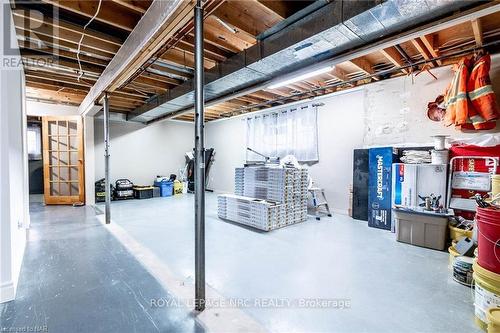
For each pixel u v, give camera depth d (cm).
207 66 426
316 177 591
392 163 417
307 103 600
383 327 173
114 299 206
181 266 273
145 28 246
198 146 200
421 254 309
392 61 382
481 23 297
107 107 461
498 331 146
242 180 520
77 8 250
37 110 623
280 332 168
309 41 257
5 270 204
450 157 373
